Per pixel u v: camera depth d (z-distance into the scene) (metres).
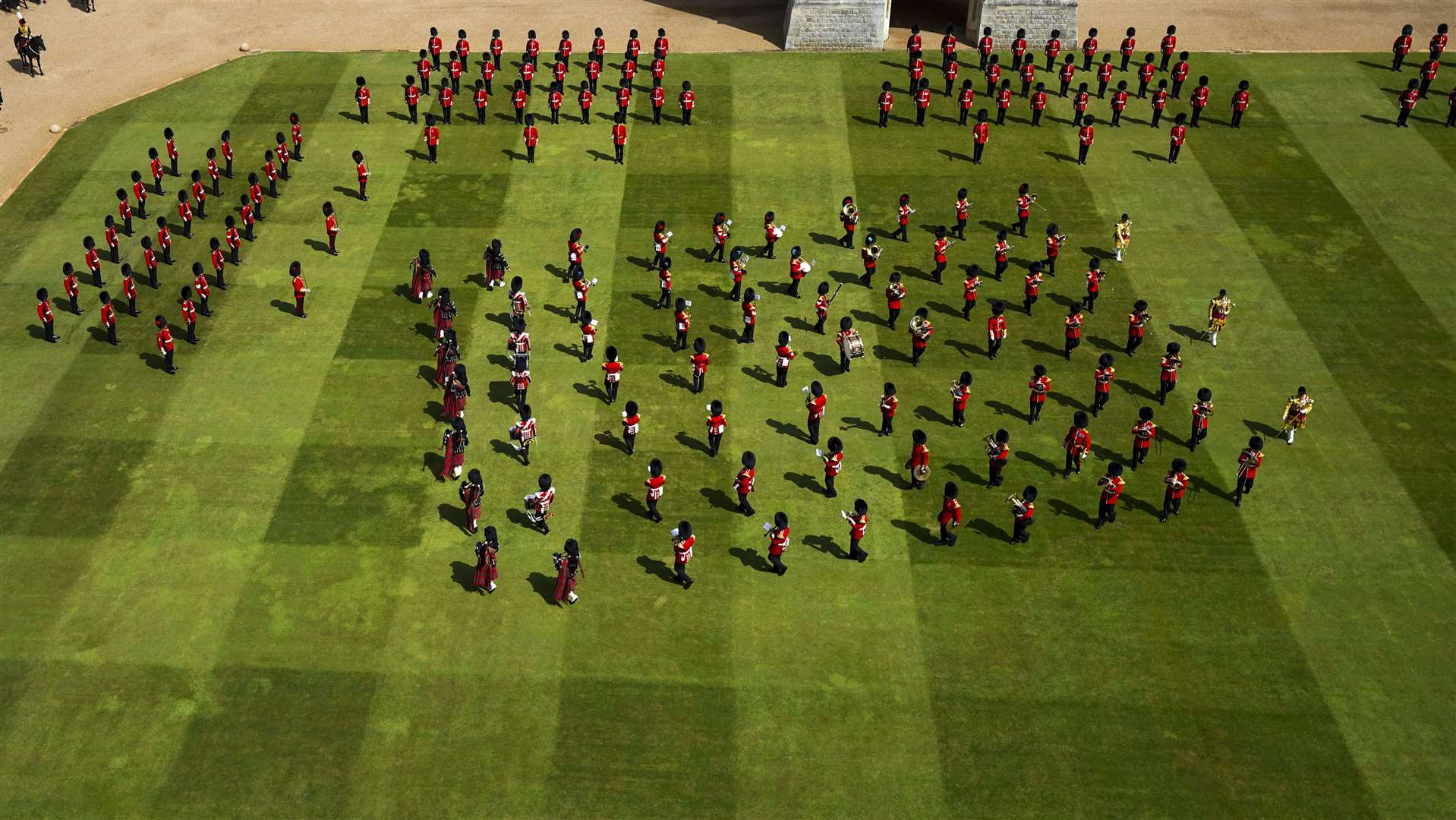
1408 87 53.47
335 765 30.52
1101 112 55.34
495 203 49.84
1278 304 44.53
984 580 34.88
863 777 30.23
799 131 54.19
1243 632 33.47
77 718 31.61
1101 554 35.59
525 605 34.22
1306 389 41.00
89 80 58.97
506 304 44.62
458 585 34.75
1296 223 48.34
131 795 29.94
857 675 32.47
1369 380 41.31
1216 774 30.19
